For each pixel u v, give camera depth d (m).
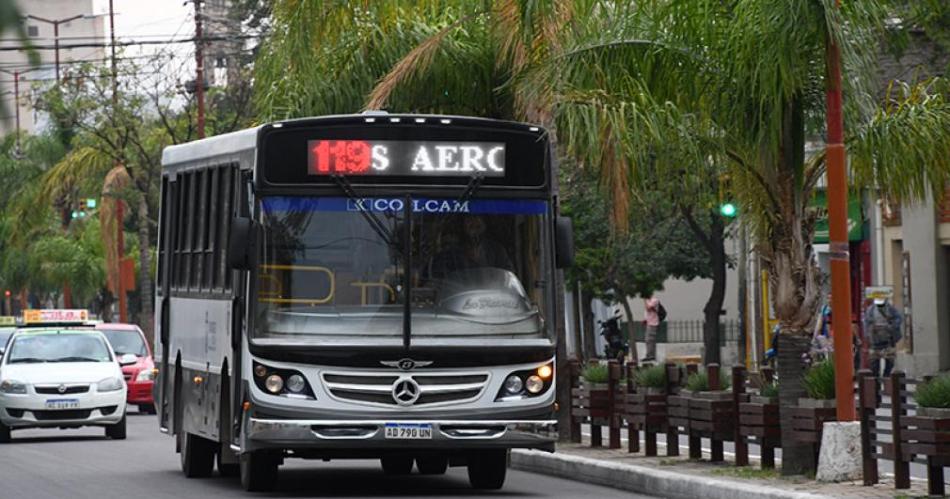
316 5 38.12
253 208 25.95
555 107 30.72
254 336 25.55
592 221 73.44
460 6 40.41
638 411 32.62
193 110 89.00
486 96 40.72
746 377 29.69
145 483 30.94
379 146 26.23
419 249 26.08
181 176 33.59
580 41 30.36
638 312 115.50
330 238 25.94
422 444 25.66
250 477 28.22
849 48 25.06
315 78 41.03
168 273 34.78
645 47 28.84
